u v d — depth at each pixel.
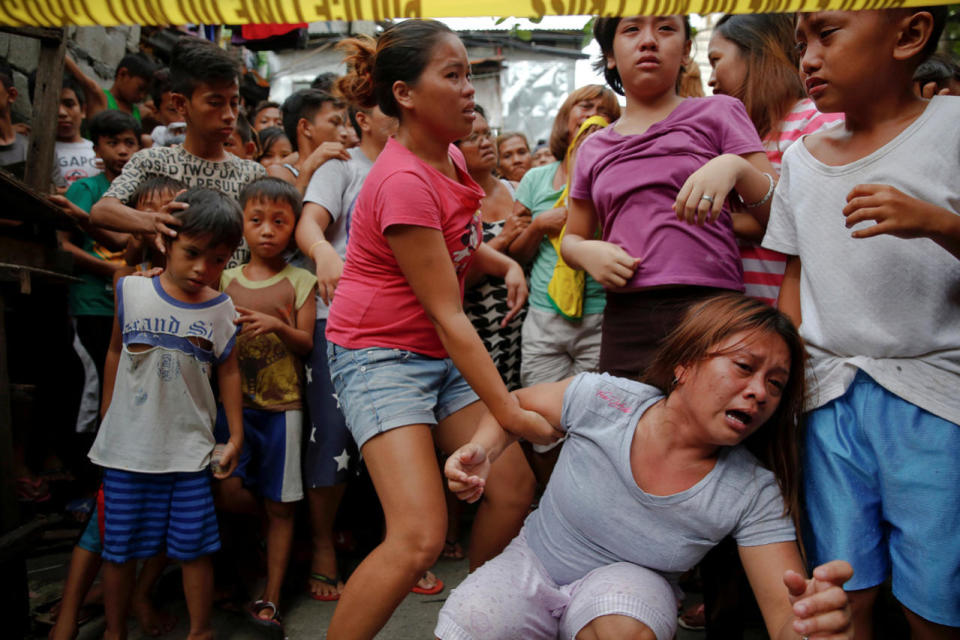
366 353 1.84
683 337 1.58
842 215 1.62
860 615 1.59
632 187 2.08
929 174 1.52
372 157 2.83
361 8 1.06
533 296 3.06
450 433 1.99
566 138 3.20
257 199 2.58
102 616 2.36
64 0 1.03
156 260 2.67
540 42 14.02
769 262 2.21
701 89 2.83
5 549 1.93
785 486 1.58
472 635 1.54
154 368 2.08
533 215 3.21
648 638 1.48
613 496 1.62
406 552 1.69
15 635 2.06
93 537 2.11
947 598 1.47
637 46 2.14
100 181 3.55
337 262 2.37
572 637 1.56
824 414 1.65
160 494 2.10
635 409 1.65
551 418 1.75
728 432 1.49
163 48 7.04
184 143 2.82
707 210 1.79
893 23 1.49
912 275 1.54
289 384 2.55
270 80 12.30
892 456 1.53
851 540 1.56
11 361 3.04
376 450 1.77
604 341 2.21
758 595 1.53
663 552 1.60
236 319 2.35
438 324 1.73
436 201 1.75
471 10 1.07
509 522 1.96
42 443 3.26
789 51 2.33
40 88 2.69
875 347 1.58
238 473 2.45
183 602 2.47
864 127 1.63
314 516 2.54
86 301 3.37
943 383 1.52
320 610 2.46
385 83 1.81
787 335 1.49
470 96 1.80
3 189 2.04
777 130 2.29
